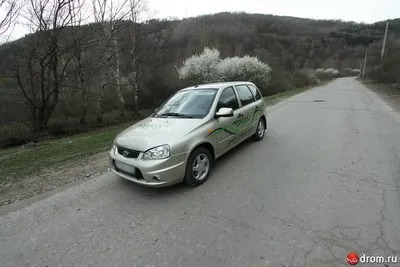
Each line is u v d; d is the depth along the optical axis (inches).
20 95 415.5
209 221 101.3
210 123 141.7
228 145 162.9
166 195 125.9
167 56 949.8
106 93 623.8
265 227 94.8
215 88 167.0
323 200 111.5
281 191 122.7
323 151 179.6
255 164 161.5
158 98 858.1
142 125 146.2
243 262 77.9
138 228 100.1
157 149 116.6
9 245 94.3
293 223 96.1
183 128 129.9
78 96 527.2
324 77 1893.5
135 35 611.5
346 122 278.1
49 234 100.0
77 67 487.2
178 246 87.7
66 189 141.2
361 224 92.7
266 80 940.6
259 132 217.9
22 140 387.5
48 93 432.5
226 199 118.3
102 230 100.4
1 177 164.7
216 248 85.1
